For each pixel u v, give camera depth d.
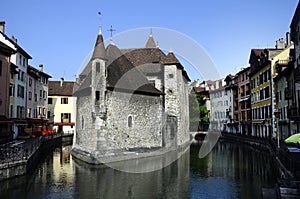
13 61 34.03
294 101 28.14
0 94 28.03
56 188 14.27
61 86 55.66
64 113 53.91
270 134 38.44
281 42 43.22
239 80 56.50
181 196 13.12
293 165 15.00
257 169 19.94
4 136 28.00
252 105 47.78
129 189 14.26
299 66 23.92
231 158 25.34
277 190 12.90
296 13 24.55
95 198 12.69
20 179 15.89
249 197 12.94
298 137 12.26
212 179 16.62
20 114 36.25
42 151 28.25
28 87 39.69
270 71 38.28
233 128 58.75
